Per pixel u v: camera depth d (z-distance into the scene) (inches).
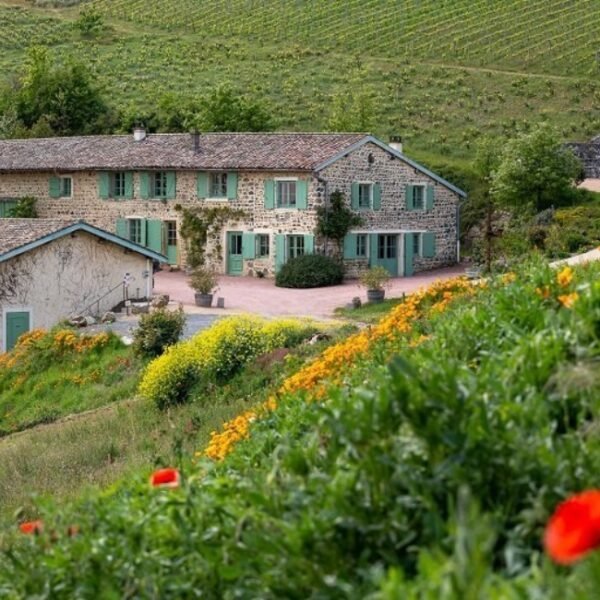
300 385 548.7
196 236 2301.9
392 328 562.3
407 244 2321.6
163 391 1062.4
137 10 5196.9
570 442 241.6
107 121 3518.7
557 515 158.2
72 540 272.2
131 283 1844.2
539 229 2057.1
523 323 347.9
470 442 229.5
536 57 4052.7
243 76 4141.2
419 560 193.0
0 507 700.0
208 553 245.6
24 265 1721.2
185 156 2321.6
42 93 3550.7
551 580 179.3
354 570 223.1
